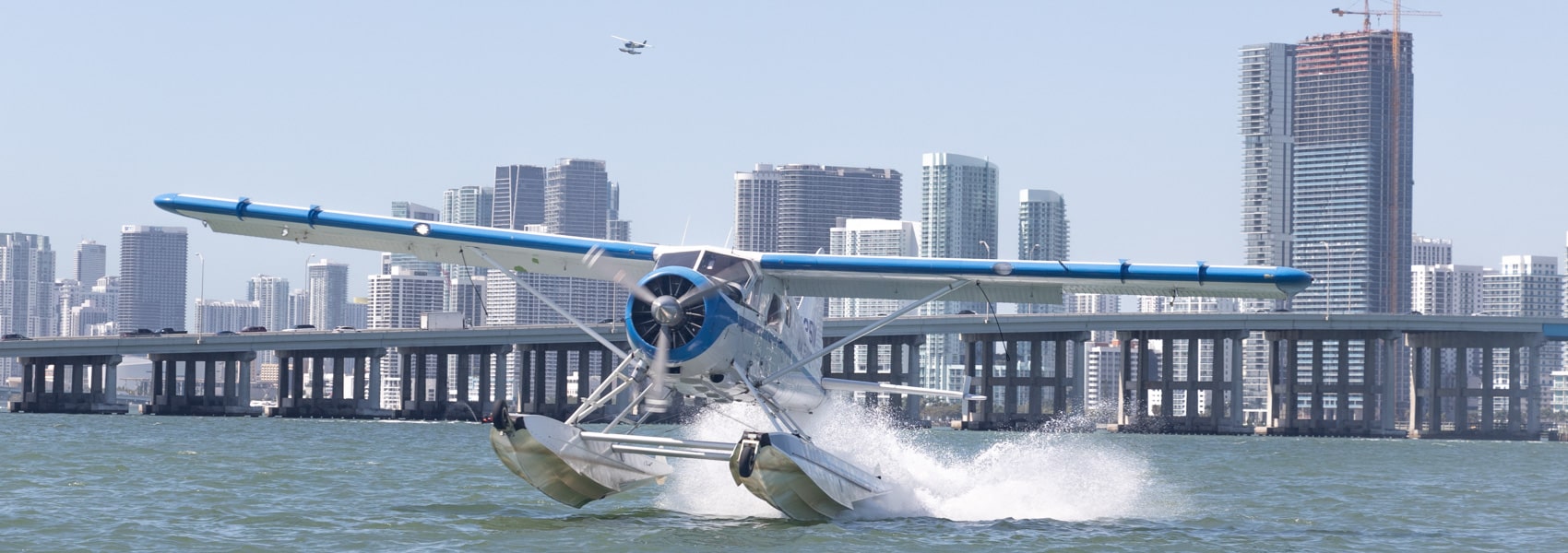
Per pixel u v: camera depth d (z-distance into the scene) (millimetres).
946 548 69625
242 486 99438
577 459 75438
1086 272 77688
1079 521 83812
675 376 73062
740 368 74125
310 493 95062
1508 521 93312
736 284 73938
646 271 80500
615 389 76000
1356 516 94188
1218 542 76000
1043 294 81812
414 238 81312
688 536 71250
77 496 88750
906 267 78375
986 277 79188
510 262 82875
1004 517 83875
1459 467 180750
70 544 67125
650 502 87188
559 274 83438
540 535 71812
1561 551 76062
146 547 66500
